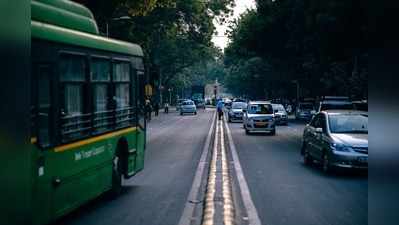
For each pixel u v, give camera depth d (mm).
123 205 11031
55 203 7965
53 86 7922
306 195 12172
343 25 27672
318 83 54344
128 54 12438
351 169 15578
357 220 9484
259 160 19734
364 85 39562
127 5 28766
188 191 12836
